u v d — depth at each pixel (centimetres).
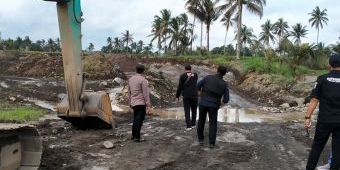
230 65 4494
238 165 809
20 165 650
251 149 947
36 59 3803
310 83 2723
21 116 1359
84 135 1074
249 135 1112
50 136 1052
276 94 2731
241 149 945
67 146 929
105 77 3394
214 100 952
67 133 1103
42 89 2439
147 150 916
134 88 998
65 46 1012
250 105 2314
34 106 1759
